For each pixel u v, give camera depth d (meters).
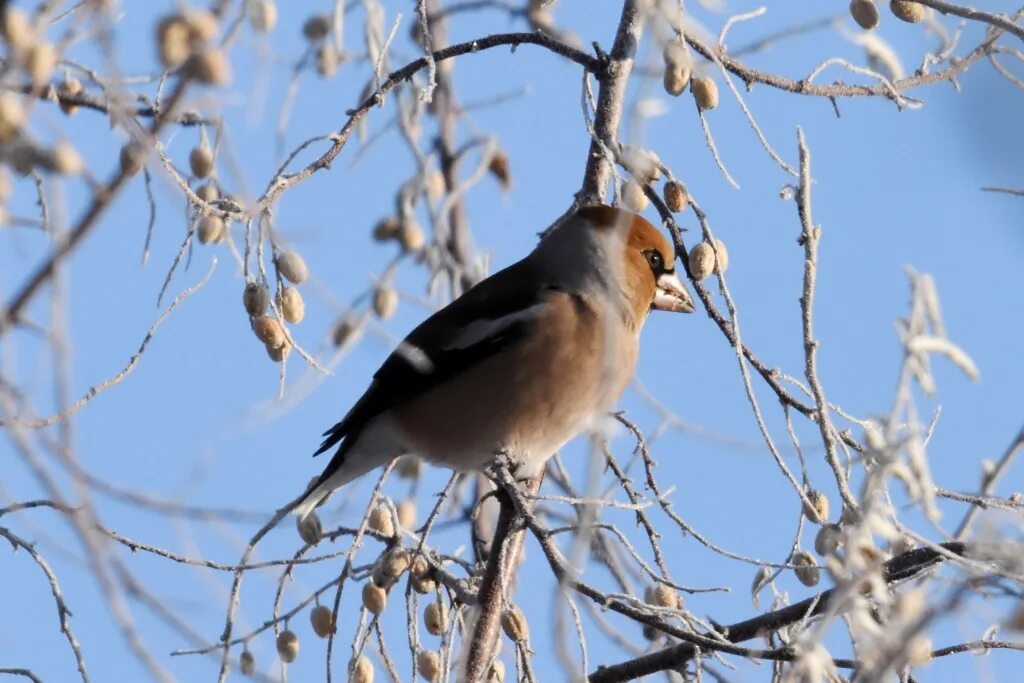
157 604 8.54
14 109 5.67
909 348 7.44
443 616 10.02
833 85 10.52
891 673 7.09
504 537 9.66
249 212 8.71
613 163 9.23
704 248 10.20
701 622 8.62
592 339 12.34
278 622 9.47
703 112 9.28
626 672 9.54
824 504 9.34
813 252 8.95
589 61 11.16
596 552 10.45
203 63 6.11
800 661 7.07
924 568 8.41
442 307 12.70
